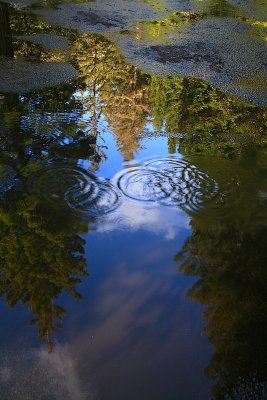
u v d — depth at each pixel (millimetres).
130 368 2016
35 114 4301
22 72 5145
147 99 4738
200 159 3693
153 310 2314
